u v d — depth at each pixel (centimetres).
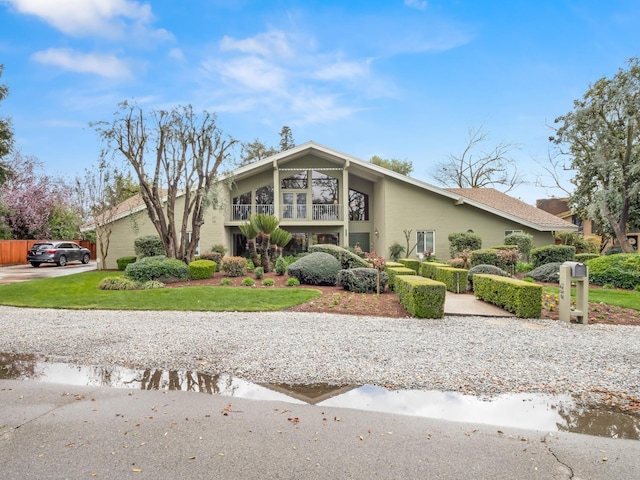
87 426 356
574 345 612
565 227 2080
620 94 1820
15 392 443
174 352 584
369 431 346
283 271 1448
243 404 407
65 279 1470
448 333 681
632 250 1870
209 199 1591
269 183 2280
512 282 864
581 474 281
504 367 511
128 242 2009
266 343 622
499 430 350
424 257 1923
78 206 2152
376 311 878
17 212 2842
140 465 292
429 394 433
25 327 750
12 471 283
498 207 2272
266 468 287
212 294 1074
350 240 2370
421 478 275
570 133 2034
